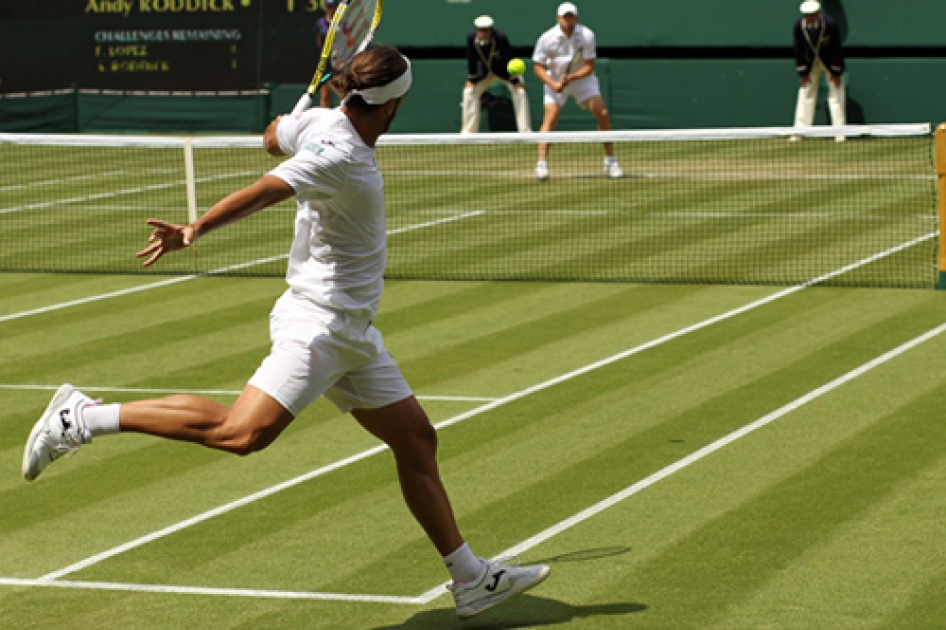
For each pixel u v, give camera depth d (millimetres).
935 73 31344
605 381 12734
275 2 36156
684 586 7773
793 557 8156
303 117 7051
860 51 32031
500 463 10336
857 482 9555
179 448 11000
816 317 15172
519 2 33969
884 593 7547
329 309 6980
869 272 17578
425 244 20781
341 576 8133
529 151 32188
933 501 9070
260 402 6875
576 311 15945
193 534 8945
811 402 11727
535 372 13172
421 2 34844
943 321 14734
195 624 7430
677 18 33062
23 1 38062
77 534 8992
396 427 7285
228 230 22750
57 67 38156
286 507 9469
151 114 37406
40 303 17234
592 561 8242
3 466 10609
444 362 13703
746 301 16172
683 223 21812
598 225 21891
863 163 27812
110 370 13719
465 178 27969
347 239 6934
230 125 36906
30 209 25234
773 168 27719
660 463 10180
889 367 12836
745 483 9625
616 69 33562
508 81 31203
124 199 26172
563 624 7305
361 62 6750
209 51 36969
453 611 7570
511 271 18500
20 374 13625
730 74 32812
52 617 7551
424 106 35156
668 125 33531
